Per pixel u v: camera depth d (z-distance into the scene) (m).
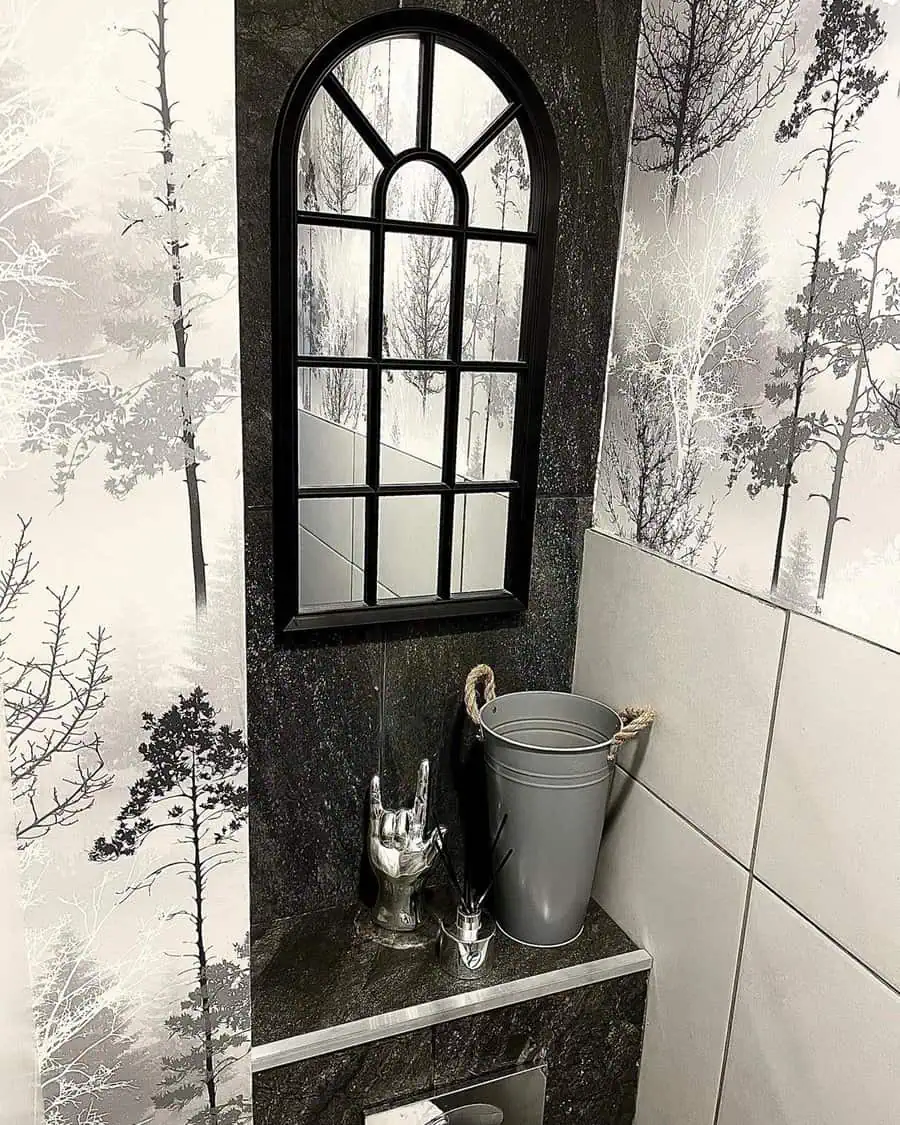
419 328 1.34
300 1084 1.25
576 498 1.53
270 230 1.22
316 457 1.30
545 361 1.42
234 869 1.02
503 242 1.36
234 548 0.93
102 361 0.83
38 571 0.86
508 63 1.27
